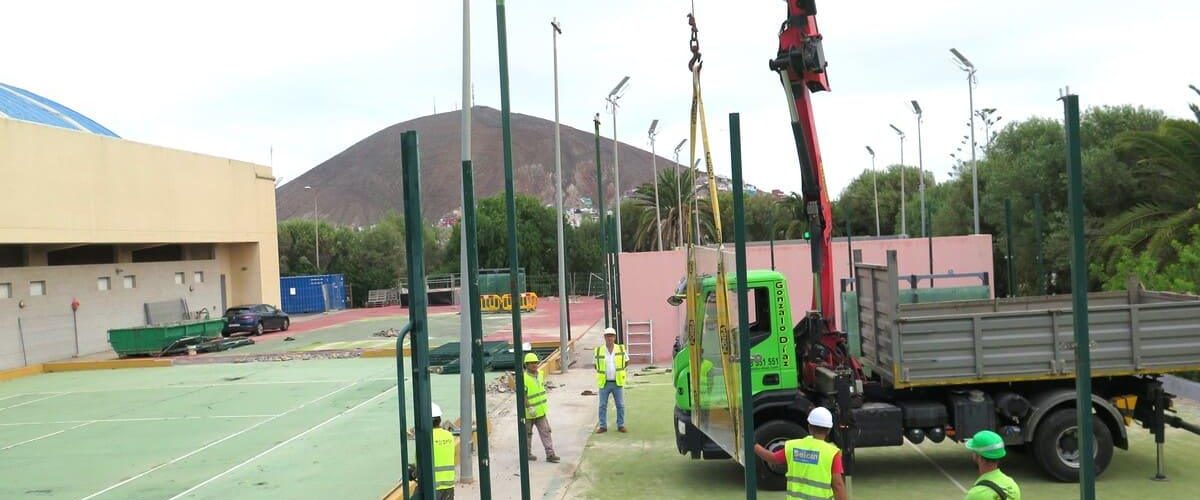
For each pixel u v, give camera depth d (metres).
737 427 8.70
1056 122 37.75
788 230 61.78
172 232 41.12
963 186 42.19
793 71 12.39
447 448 9.38
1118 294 13.95
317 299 62.81
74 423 20.11
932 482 11.83
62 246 36.44
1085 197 28.72
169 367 31.58
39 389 27.14
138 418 20.39
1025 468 12.22
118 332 33.66
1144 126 34.91
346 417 19.06
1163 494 10.77
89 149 35.38
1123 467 12.03
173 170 41.38
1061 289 30.94
